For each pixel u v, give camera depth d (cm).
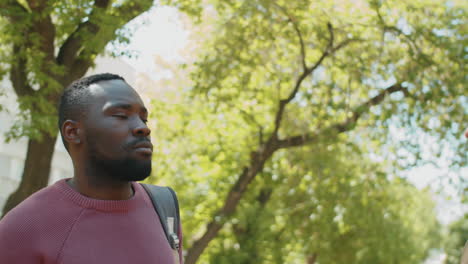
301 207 1594
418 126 1369
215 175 1614
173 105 1577
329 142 1367
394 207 1867
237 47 1286
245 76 1359
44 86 938
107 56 1012
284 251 1566
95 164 167
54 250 159
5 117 2189
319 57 1466
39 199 167
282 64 1427
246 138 1572
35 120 871
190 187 1596
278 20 1283
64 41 1057
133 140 165
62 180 173
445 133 1352
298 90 1502
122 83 172
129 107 167
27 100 889
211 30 1377
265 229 1421
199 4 1252
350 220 1619
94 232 163
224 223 1405
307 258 1980
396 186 1806
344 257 1786
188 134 1598
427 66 1310
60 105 175
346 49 1338
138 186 184
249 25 1273
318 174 1457
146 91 1595
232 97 1424
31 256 159
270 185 1586
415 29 1311
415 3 1326
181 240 190
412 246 2181
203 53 1402
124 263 163
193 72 1318
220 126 1616
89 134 166
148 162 168
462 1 1341
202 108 1527
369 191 1558
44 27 938
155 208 183
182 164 1577
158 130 1569
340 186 1527
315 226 1614
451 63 1348
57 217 163
